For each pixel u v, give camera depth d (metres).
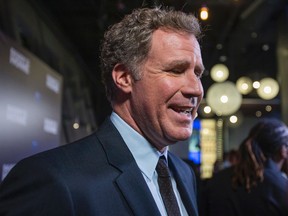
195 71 0.96
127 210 0.82
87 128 8.30
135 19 0.94
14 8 4.41
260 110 10.56
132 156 0.91
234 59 8.74
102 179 0.83
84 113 8.16
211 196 1.85
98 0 5.65
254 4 5.73
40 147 3.31
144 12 0.94
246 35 7.08
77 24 6.62
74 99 7.58
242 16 6.29
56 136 3.87
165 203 0.93
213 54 8.20
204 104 9.73
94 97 10.38
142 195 0.85
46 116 3.53
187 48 0.91
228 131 11.34
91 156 0.87
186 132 0.91
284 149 1.79
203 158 10.16
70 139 6.73
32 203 0.74
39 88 3.34
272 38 7.26
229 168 1.92
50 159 0.81
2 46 2.48
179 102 0.89
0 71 2.45
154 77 0.89
